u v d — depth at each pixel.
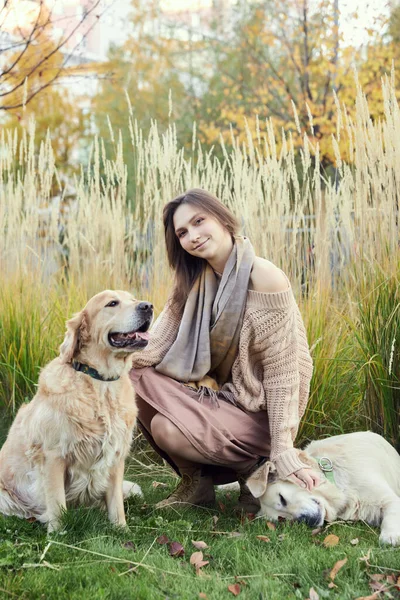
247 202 4.84
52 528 3.09
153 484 4.07
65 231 5.93
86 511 3.16
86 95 15.48
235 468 3.56
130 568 2.60
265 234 4.72
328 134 11.06
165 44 16.27
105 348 3.23
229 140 13.81
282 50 13.76
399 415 3.98
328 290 4.55
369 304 4.07
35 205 5.34
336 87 12.28
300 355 3.58
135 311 3.22
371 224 4.23
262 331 3.42
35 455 3.20
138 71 15.87
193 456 3.44
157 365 3.64
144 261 5.37
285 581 2.54
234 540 2.94
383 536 3.01
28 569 2.55
